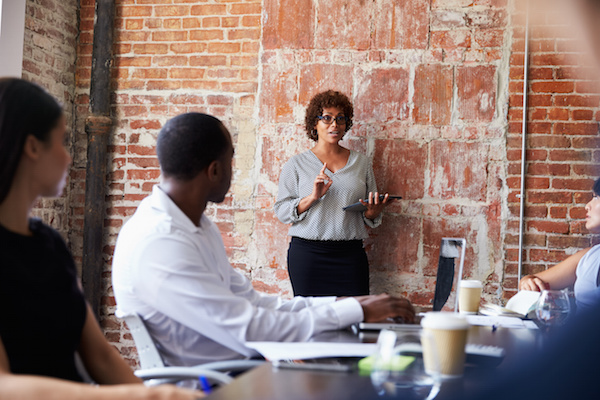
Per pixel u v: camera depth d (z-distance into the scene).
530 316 1.95
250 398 0.89
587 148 3.65
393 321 1.70
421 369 0.97
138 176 4.05
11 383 0.99
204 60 4.03
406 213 3.82
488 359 1.10
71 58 4.11
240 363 1.49
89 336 1.43
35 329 1.18
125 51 4.09
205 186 1.74
